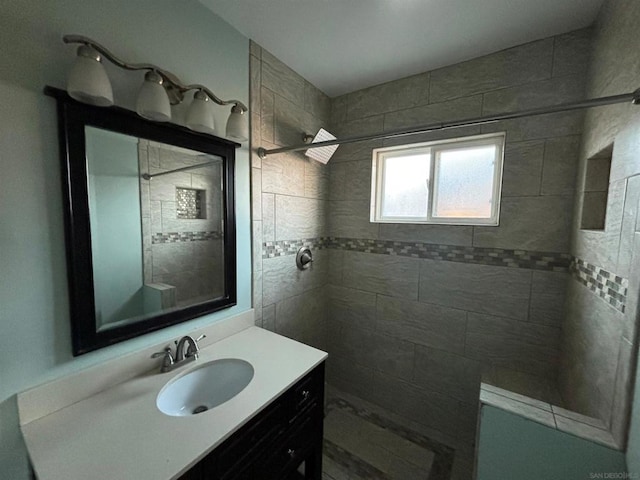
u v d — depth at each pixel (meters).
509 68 1.41
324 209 2.04
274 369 1.09
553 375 1.41
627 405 0.76
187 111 1.07
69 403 0.86
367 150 1.89
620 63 0.92
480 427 0.98
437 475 1.44
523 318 1.46
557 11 1.14
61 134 0.81
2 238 0.74
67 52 0.82
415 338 1.80
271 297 1.63
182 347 1.12
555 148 1.33
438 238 1.67
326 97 1.96
